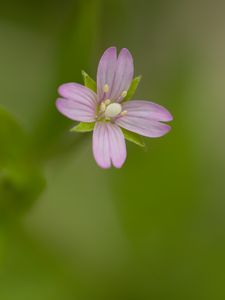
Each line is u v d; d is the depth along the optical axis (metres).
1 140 0.10
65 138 0.10
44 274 0.10
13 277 0.10
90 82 0.09
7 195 0.10
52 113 0.10
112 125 0.09
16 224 0.10
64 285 0.11
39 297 0.10
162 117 0.09
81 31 0.10
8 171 0.10
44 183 0.10
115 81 0.09
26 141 0.10
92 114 0.09
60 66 0.10
